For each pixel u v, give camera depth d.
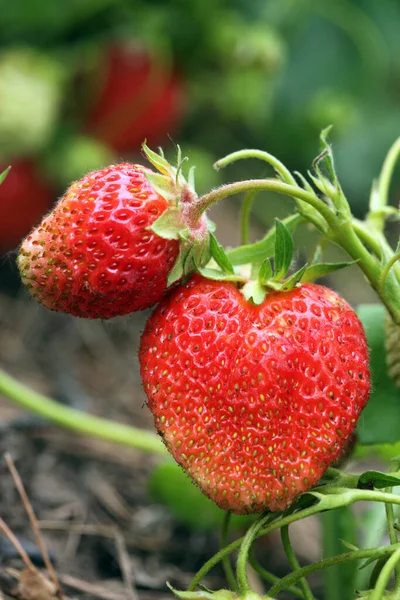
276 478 0.26
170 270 0.27
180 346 0.27
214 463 0.26
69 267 0.27
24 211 0.52
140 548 0.37
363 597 0.26
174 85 0.56
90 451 0.41
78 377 0.47
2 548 0.34
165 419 0.27
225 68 0.56
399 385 0.31
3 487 0.37
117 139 0.55
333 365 0.27
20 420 0.40
